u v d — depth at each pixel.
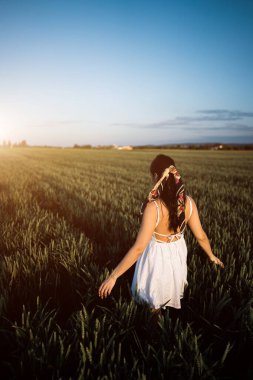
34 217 6.63
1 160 38.72
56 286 3.47
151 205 2.34
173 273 2.62
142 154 67.25
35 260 4.22
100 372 2.19
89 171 22.77
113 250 4.57
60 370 2.25
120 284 3.61
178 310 3.23
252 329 2.68
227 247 4.92
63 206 8.53
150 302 2.64
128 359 2.50
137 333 2.80
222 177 19.52
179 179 2.35
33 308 3.19
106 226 6.32
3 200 9.20
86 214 7.24
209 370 2.15
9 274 3.83
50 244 4.74
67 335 2.57
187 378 2.21
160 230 2.56
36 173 20.12
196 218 2.61
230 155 64.06
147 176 19.09
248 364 2.50
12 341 2.61
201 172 23.16
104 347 2.38
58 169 24.05
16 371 2.30
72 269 3.93
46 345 2.38
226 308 3.21
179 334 2.62
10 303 3.20
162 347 2.35
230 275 3.68
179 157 51.97
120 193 11.06
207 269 3.93
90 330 2.60
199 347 2.58
